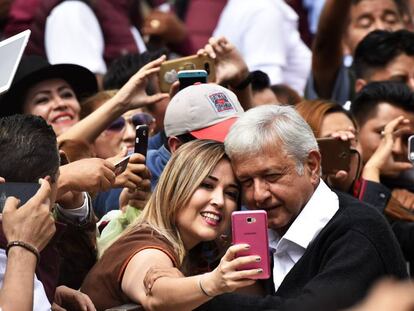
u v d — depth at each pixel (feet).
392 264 24.94
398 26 45.24
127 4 45.68
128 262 23.76
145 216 24.85
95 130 30.09
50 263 23.94
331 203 25.35
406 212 31.35
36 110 33.86
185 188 24.52
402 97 34.65
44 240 22.16
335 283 24.21
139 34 47.52
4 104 33.83
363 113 35.06
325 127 32.27
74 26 44.14
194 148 24.86
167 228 24.59
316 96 41.57
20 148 23.21
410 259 31.01
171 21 44.93
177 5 49.01
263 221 22.49
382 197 31.24
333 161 30.60
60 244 26.05
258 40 46.34
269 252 24.26
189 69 30.73
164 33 44.83
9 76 24.41
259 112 25.03
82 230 26.08
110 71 38.27
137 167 26.63
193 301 22.31
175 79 30.55
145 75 30.25
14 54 24.67
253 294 25.64
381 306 13.56
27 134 23.38
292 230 25.18
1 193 22.45
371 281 24.45
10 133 23.40
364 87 35.86
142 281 23.35
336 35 40.91
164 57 30.58
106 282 23.93
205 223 24.59
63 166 25.16
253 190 24.86
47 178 23.00
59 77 34.17
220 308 24.29
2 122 23.70
